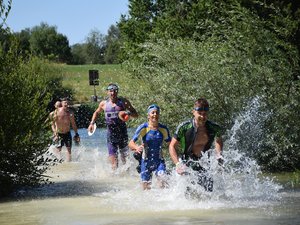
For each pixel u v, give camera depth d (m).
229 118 11.61
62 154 15.90
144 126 8.98
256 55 11.94
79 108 32.88
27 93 9.48
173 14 27.84
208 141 7.93
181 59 12.10
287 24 12.30
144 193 8.71
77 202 8.19
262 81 11.62
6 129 9.01
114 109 11.57
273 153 11.25
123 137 11.66
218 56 11.91
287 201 7.77
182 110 11.73
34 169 9.48
